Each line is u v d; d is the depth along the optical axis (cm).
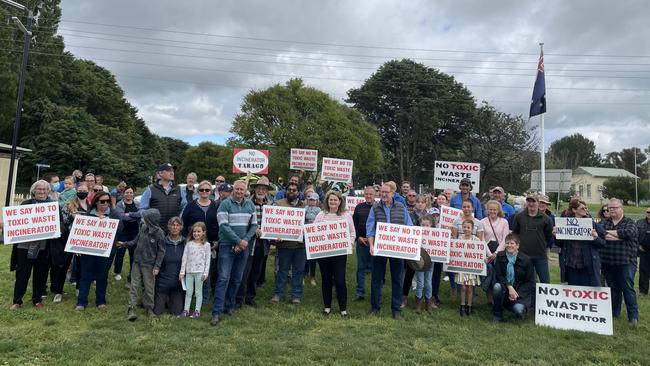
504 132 3791
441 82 4566
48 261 695
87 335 567
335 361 508
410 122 4506
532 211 754
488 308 794
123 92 5619
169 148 9038
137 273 663
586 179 7925
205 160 5422
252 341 563
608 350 587
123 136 4441
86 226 681
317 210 846
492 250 778
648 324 709
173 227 684
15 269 695
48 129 3444
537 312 704
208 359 499
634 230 713
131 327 604
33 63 3897
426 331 632
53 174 980
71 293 779
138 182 4222
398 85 4625
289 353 529
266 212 745
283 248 775
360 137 3419
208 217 727
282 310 723
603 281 830
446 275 1001
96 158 3434
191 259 674
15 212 662
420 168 4934
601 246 702
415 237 695
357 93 4850
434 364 513
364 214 803
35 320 627
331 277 712
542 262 741
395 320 690
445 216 852
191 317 659
